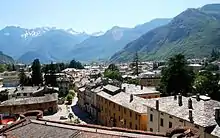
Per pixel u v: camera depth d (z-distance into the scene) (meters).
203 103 58.91
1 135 32.06
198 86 124.00
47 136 30.12
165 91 122.94
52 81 193.75
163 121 62.41
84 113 128.00
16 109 119.56
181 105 61.19
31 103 122.19
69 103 157.88
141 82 197.88
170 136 27.30
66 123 34.00
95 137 28.16
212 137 48.50
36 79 192.62
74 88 196.75
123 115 82.44
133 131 29.34
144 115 70.88
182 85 118.12
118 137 27.64
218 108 52.47
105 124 100.06
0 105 117.50
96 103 112.88
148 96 102.19
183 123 55.28
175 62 119.88
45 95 135.00
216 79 132.50
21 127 33.75
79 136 28.61
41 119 36.47
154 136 27.72
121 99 87.19
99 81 138.62
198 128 51.25
